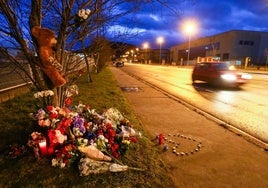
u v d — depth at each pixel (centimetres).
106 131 363
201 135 461
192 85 1434
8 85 740
